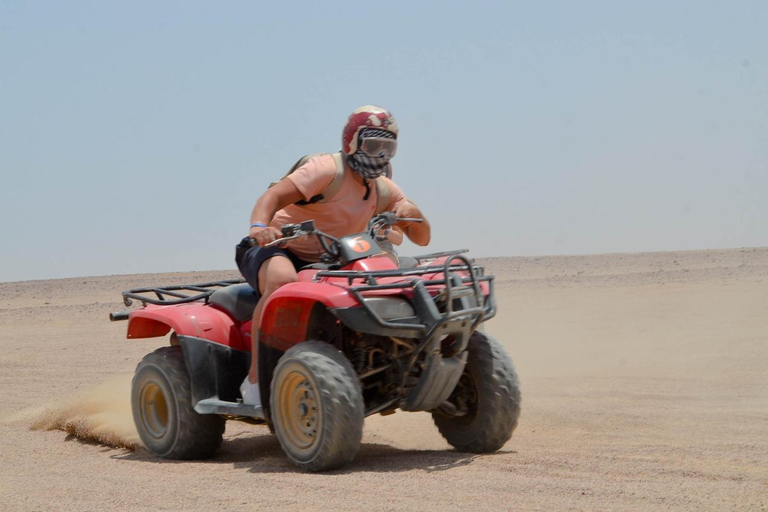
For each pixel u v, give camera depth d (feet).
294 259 41.11
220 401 40.98
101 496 33.19
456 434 40.27
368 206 41.27
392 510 29.32
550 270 224.33
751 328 89.25
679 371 64.54
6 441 49.11
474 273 38.40
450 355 37.29
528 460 37.11
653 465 35.17
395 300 35.94
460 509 29.12
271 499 31.58
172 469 39.11
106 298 197.88
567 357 76.74
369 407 38.06
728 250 253.65
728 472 33.53
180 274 267.59
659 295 134.92
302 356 36.04
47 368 84.12
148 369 43.19
